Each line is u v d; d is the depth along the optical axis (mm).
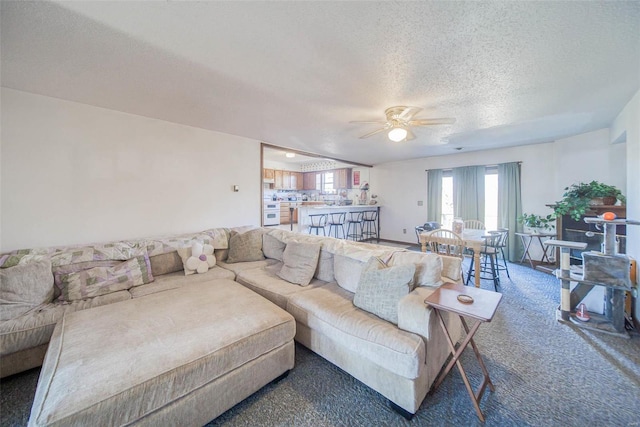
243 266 3014
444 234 3828
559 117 3107
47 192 2488
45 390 1102
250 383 1543
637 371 1806
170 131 3270
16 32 1494
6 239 2309
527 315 2689
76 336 1473
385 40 1583
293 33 1517
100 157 2771
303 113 2902
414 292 1743
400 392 1457
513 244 4840
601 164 3738
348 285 2303
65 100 2555
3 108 2264
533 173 4711
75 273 2191
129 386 1146
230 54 1740
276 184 8883
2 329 1689
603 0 1258
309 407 1536
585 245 2498
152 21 1410
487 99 2521
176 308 1843
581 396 1591
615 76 2072
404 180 6629
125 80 2123
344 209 6426
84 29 1479
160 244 2824
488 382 1615
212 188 3697
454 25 1447
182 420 1271
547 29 1481
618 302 2295
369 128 3508
